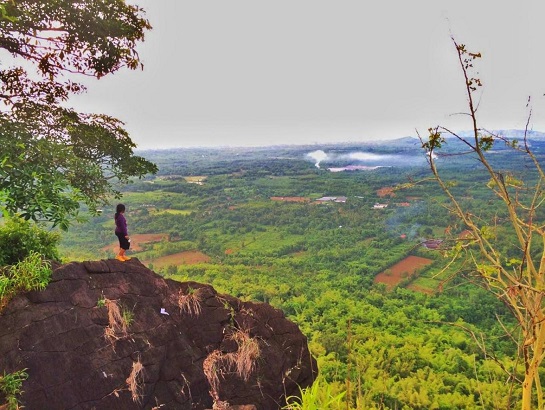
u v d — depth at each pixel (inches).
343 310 1587.1
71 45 384.8
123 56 402.3
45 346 205.9
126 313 236.7
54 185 300.0
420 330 1279.5
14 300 213.9
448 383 864.9
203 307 269.9
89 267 244.7
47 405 193.6
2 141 297.7
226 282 2066.9
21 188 281.0
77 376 205.8
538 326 103.0
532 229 101.3
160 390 225.8
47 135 376.5
